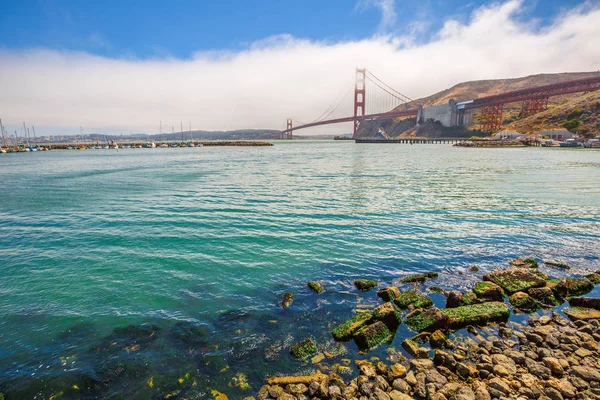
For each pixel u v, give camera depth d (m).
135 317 6.26
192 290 7.31
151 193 19.66
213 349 5.29
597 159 44.22
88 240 10.82
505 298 6.75
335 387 4.29
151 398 4.36
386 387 4.31
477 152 65.38
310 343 5.24
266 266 8.58
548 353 4.89
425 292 7.07
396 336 5.48
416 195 18.25
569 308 6.30
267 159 51.38
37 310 6.53
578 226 12.05
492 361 4.76
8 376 4.76
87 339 5.60
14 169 38.25
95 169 36.75
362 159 49.12
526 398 4.06
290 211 14.51
